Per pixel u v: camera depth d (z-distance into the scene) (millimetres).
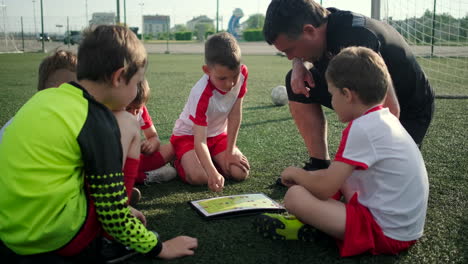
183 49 25125
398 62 2096
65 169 1288
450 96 5617
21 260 1308
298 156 2982
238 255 1570
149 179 2408
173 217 1929
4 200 1278
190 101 2484
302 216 1593
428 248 1619
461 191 2232
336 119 4371
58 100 1332
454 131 3658
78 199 1332
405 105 2230
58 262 1321
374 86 1512
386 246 1541
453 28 8742
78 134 1287
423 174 1574
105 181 1325
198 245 1648
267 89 7047
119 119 1639
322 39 2076
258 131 3797
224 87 2309
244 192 2297
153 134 2594
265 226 1707
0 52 20344
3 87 6719
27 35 26453
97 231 1415
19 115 1354
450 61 10312
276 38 2053
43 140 1274
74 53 1921
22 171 1261
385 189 1522
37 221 1265
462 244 1646
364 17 2111
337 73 1562
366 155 1492
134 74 1422
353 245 1517
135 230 1400
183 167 2457
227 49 2201
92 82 1396
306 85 2492
